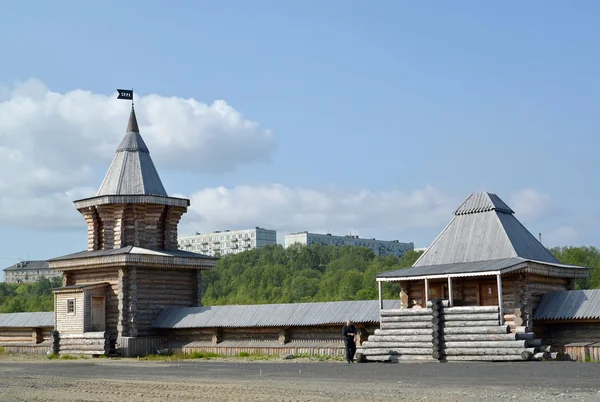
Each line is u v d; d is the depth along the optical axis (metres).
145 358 44.59
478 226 40.69
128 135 55.06
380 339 36.56
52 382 25.52
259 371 29.89
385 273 39.03
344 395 19.30
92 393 21.23
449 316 35.38
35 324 55.75
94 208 52.69
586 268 41.41
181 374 28.81
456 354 34.66
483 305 38.53
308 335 43.31
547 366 28.75
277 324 43.56
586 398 17.78
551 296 37.66
